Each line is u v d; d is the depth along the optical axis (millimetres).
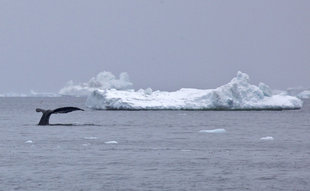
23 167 106625
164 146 141875
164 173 101625
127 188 89750
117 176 98625
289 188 90188
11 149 132500
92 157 119812
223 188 90062
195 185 92000
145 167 107562
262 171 103938
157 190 88625
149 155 123812
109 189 89000
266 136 175125
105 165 109500
